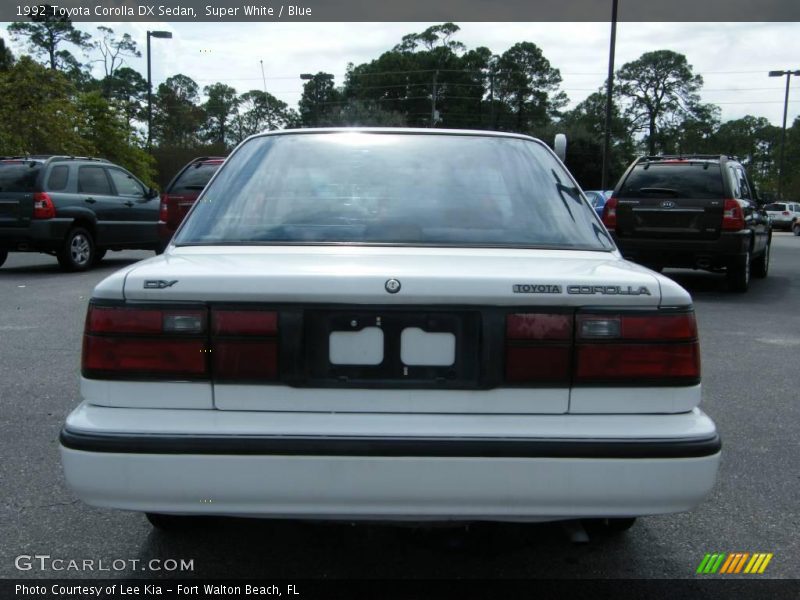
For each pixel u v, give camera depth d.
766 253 12.95
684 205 10.04
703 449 2.31
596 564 3.02
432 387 2.34
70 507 3.48
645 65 89.62
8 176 11.73
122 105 32.59
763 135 101.88
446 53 86.62
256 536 3.21
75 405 5.00
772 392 5.54
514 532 3.28
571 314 2.36
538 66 86.94
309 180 3.15
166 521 3.16
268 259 2.57
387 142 3.35
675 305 2.40
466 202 3.06
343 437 2.25
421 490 2.25
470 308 2.34
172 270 2.41
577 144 64.88
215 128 93.38
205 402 2.34
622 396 2.37
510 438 2.27
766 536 3.29
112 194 12.92
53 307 8.69
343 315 2.34
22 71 25.19
